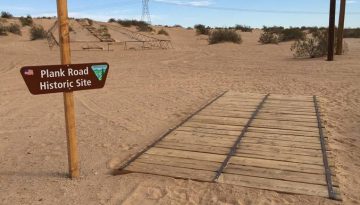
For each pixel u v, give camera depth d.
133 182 5.52
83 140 7.58
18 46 31.38
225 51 30.20
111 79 15.76
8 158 6.59
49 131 8.26
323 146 6.86
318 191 5.14
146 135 7.91
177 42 42.56
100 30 48.09
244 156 6.43
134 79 15.71
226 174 5.71
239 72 17.48
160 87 13.72
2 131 8.30
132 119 9.25
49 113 9.95
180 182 5.49
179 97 11.82
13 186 5.41
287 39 39.66
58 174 5.83
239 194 5.09
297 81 14.51
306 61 21.17
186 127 8.20
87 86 5.40
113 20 72.81
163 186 5.37
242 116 9.06
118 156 6.63
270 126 8.19
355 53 24.69
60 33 5.14
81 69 5.31
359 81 14.19
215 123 8.47
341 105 10.44
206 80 15.20
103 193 5.19
